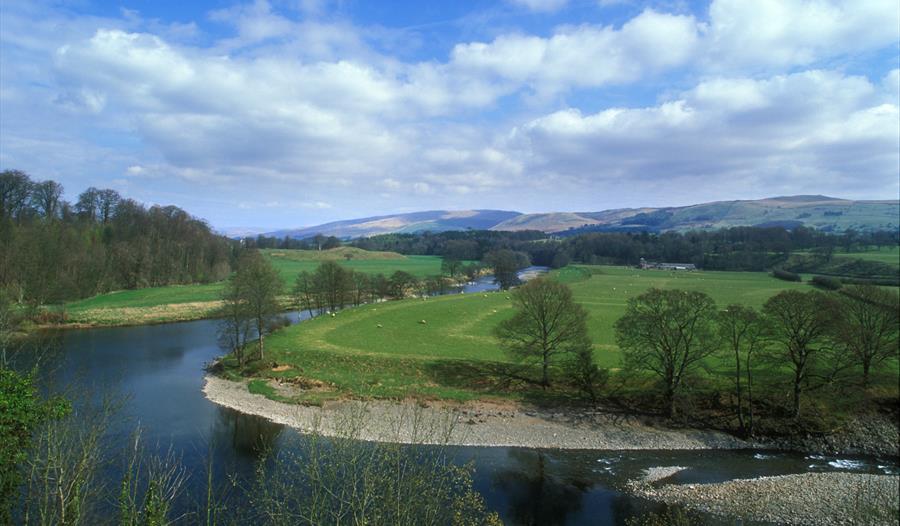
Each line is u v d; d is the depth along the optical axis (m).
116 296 112.12
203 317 101.19
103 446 30.56
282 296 127.38
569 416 49.75
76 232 117.75
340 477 22.92
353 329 79.31
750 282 150.88
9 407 17.75
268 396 53.50
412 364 61.19
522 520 31.94
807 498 35.41
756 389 50.75
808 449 44.12
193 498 28.83
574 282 153.12
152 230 138.00
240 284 65.62
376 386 55.72
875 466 41.09
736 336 48.38
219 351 73.00
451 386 56.62
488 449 43.00
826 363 51.56
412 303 105.06
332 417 47.88
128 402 47.19
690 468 40.44
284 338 72.50
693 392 50.75
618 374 55.91
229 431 43.53
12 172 116.62
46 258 92.88
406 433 44.47
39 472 19.73
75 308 97.44
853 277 143.38
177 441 40.75
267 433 43.31
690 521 32.44
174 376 60.38
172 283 136.38
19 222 112.50
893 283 128.00
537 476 38.31
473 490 35.59
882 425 46.03
